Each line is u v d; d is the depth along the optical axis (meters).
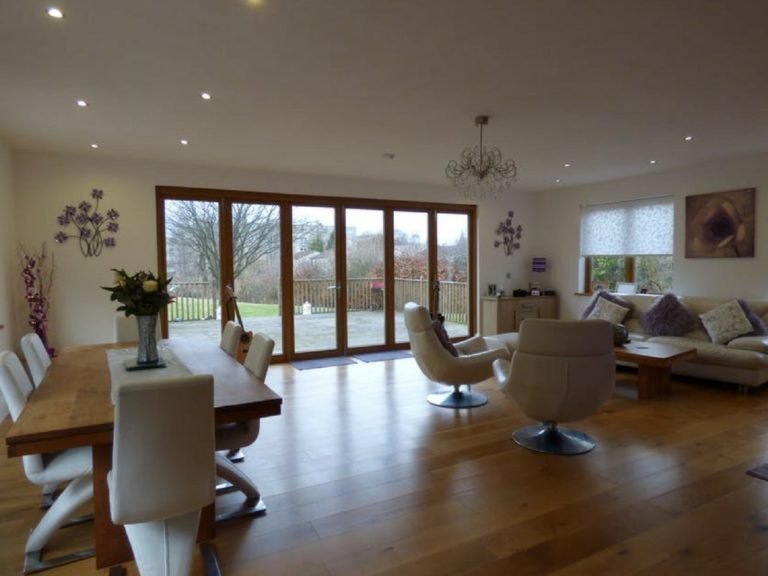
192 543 1.95
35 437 1.73
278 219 6.33
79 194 5.19
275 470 3.07
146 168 5.49
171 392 1.66
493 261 7.88
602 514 2.53
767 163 5.37
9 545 2.31
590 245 7.41
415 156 5.33
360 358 6.56
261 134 4.39
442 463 3.17
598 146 4.98
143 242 5.50
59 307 5.14
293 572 2.08
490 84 3.23
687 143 4.87
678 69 3.00
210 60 2.81
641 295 6.23
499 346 5.09
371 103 3.59
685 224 6.16
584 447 3.37
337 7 2.25
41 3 2.18
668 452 3.32
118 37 2.52
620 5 2.25
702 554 2.18
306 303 6.55
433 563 2.14
